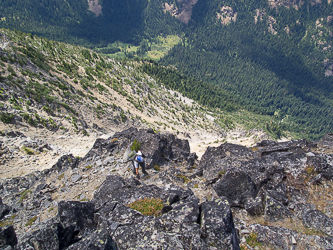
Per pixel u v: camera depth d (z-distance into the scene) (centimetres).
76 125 4681
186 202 854
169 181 1390
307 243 745
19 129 3669
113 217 846
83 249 624
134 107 8719
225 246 662
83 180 1589
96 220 854
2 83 4425
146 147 1741
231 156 1512
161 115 9750
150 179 1452
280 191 1040
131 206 944
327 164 1073
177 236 680
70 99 5619
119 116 6512
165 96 14538
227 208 743
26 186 1702
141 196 1027
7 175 2517
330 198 957
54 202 1381
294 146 1458
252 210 948
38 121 4097
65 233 758
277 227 827
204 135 9294
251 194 991
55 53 9462
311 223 829
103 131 5375
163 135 1906
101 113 6012
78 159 1898
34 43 9106
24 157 2970
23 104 4347
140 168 1583
